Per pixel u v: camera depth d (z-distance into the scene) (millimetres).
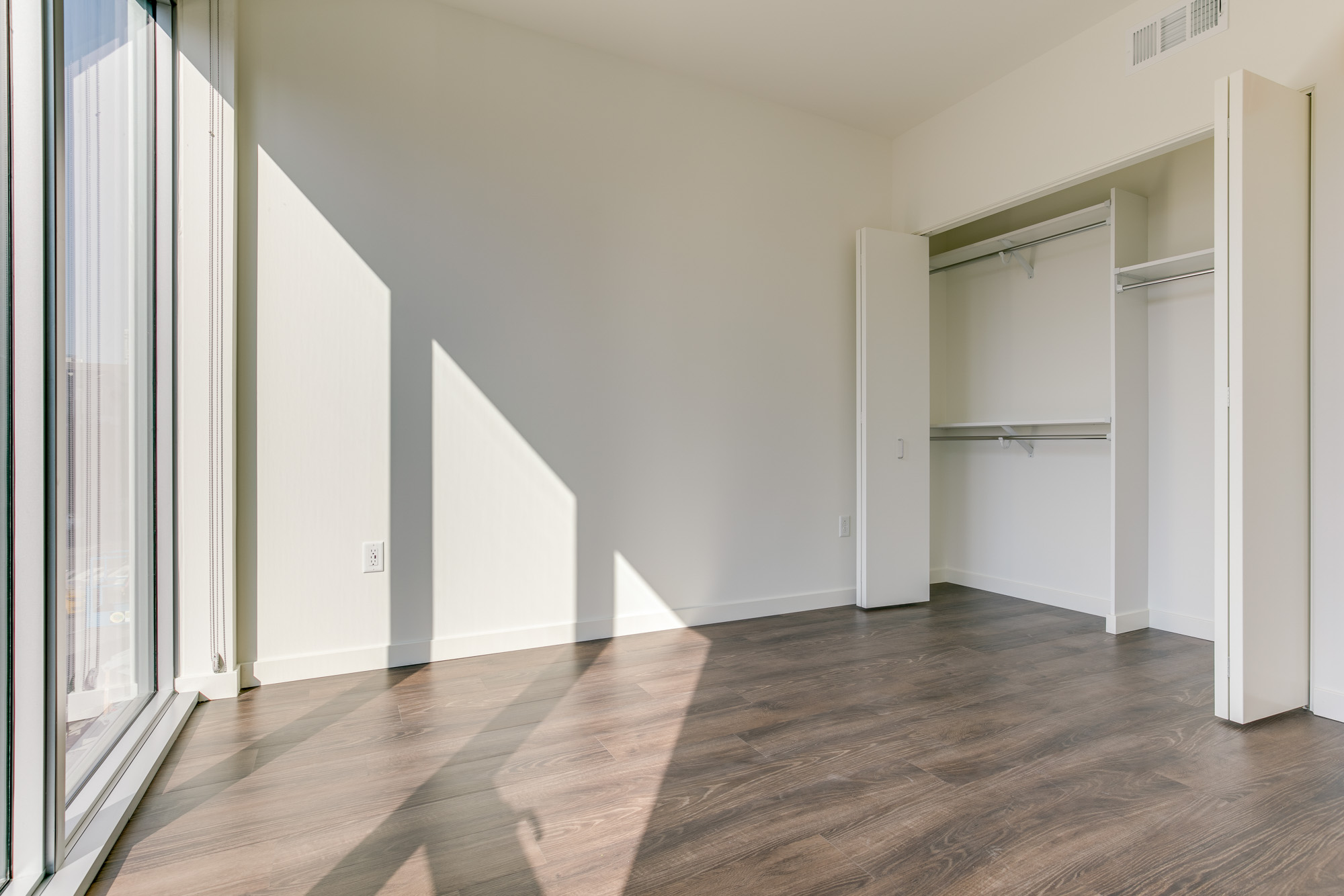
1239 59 2309
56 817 1250
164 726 1925
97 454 1676
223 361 2227
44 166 1229
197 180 2193
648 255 3072
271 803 1581
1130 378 3145
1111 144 2715
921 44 2922
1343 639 2084
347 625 2488
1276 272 2082
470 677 2455
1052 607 3580
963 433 4172
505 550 2764
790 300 3459
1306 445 2158
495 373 2736
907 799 1605
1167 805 1577
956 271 4227
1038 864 1351
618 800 1602
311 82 2428
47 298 1225
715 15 2719
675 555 3145
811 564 3521
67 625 1493
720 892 1268
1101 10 2680
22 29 1218
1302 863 1354
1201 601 3020
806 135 3516
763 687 2371
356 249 2492
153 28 2098
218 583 2227
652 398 3082
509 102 2771
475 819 1518
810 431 3520
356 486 2496
